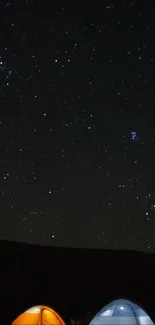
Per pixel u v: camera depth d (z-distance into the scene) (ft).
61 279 44.24
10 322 30.66
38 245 54.08
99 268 48.96
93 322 21.81
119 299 23.00
